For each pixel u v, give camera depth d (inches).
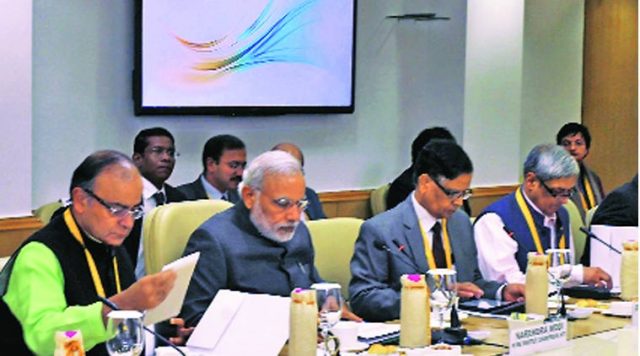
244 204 153.6
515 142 315.0
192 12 250.5
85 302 127.3
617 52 354.0
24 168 218.4
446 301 142.0
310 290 125.2
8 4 214.1
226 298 133.3
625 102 354.6
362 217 294.0
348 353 131.8
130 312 111.7
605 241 177.0
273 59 267.6
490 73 306.8
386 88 299.0
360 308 161.9
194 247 151.0
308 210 244.7
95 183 126.9
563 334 142.3
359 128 293.7
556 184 180.9
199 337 131.0
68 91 232.7
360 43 291.7
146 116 247.1
